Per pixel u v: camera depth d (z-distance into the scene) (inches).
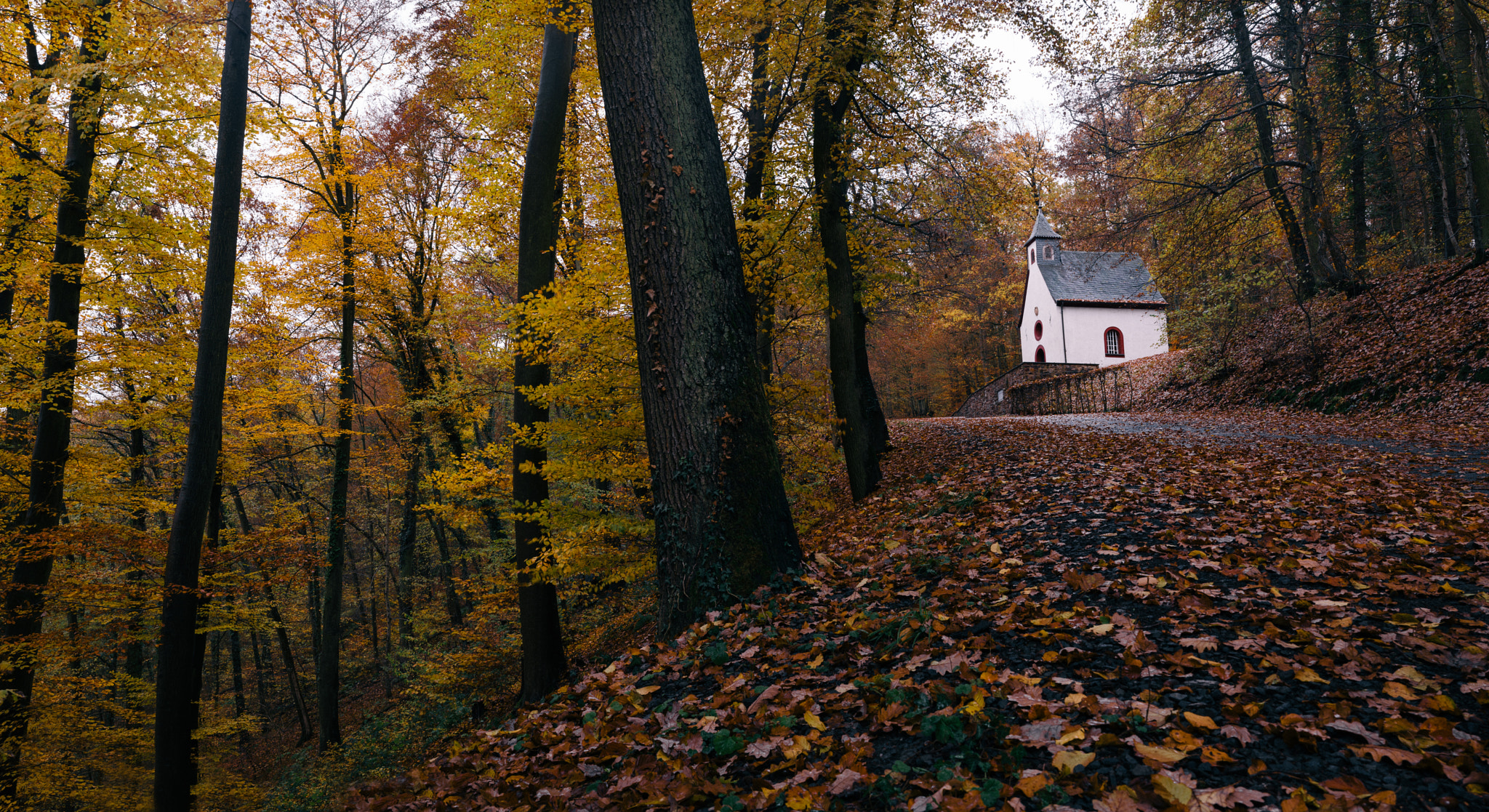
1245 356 828.0
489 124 465.4
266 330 465.1
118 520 521.3
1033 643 127.6
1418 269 707.4
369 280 515.5
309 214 510.3
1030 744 92.0
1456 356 526.0
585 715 138.6
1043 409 1290.6
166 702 292.4
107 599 381.7
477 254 611.5
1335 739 87.0
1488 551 158.4
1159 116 819.4
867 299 491.2
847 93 375.6
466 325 659.4
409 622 637.3
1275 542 180.9
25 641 328.5
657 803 98.4
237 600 553.6
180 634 295.0
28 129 335.3
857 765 95.8
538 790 114.0
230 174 306.7
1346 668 104.6
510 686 478.3
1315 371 682.8
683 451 203.3
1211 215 777.6
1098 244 884.6
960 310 1641.2
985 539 212.2
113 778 503.5
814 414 397.4
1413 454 337.4
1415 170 880.9
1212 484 271.3
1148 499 244.2
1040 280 1626.5
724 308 207.5
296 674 700.7
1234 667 109.3
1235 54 759.7
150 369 398.6
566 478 332.2
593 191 418.3
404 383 605.9
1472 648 106.2
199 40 348.5
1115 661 115.0
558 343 327.0
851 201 443.8
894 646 134.5
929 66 374.0
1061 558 179.5
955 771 87.5
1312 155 786.2
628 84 207.5
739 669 148.4
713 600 195.5
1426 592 137.1
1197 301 874.1
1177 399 896.9
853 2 350.3
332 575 502.3
